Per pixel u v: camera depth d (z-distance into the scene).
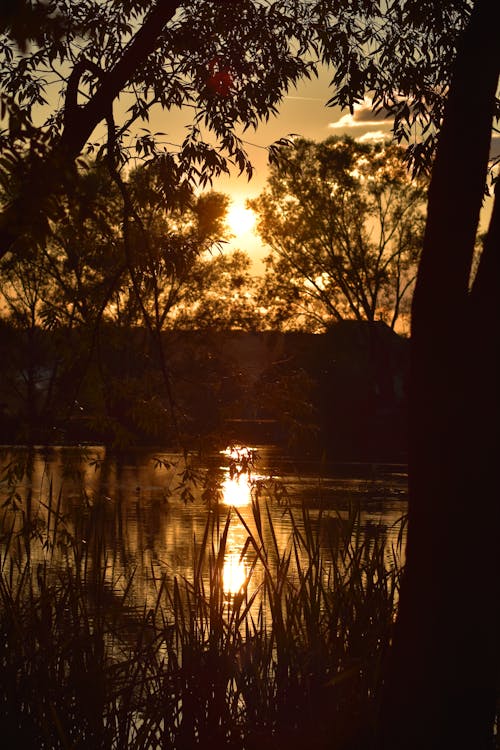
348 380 56.91
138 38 7.13
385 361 59.88
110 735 5.56
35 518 7.17
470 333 4.42
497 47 4.48
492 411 4.36
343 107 9.23
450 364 4.42
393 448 55.03
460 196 4.51
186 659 5.78
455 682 4.31
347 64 9.13
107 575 12.81
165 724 5.62
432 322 4.49
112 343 8.39
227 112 9.23
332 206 60.12
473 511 4.33
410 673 4.37
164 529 20.80
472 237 4.54
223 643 5.86
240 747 5.51
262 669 5.79
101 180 7.64
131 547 16.22
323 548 14.88
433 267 4.52
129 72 7.18
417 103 9.02
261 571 14.34
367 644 5.71
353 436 55.56
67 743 5.20
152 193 8.34
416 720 4.35
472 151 4.51
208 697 5.65
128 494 29.17
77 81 7.20
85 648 5.77
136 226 7.71
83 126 7.14
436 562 4.34
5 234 5.89
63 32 4.51
